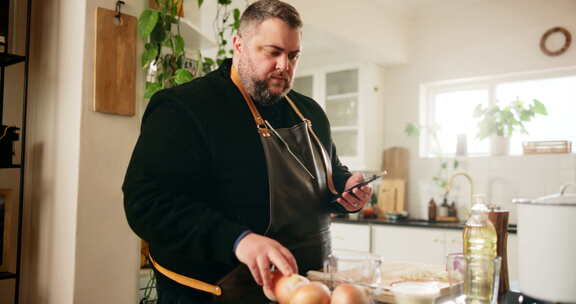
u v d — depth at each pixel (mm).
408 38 4371
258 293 1173
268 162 1248
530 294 1028
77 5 1795
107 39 1810
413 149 4316
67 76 1822
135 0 1917
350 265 958
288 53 1255
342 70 4398
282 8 1240
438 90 4363
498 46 3920
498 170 3857
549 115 3807
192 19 2348
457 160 4059
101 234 1790
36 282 1934
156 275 1314
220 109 1269
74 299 1711
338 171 1588
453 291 1071
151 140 1184
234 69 1363
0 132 1853
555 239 983
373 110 4332
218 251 1072
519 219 1074
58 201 1833
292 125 1437
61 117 1845
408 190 4312
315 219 1323
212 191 1239
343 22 3514
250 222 1237
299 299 841
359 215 4203
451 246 3439
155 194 1130
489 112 3820
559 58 3641
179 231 1099
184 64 2111
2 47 1878
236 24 2387
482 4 4004
